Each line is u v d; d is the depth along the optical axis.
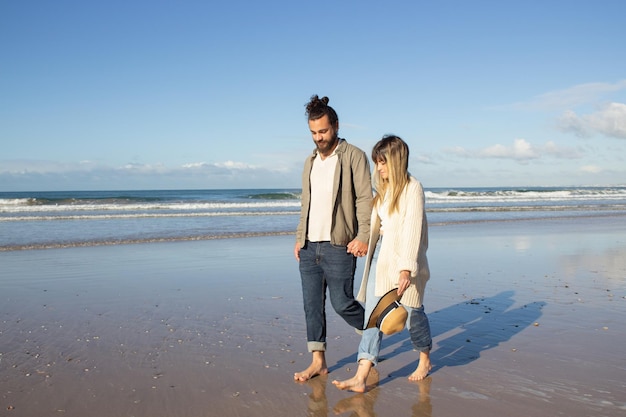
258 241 12.59
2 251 10.73
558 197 48.22
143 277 7.61
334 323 4.98
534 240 12.61
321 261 3.54
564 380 3.50
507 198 45.16
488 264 8.80
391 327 3.30
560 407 3.06
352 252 3.46
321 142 3.44
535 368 3.74
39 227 16.31
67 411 3.01
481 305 5.75
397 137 3.43
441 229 15.80
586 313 5.38
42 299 6.11
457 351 4.16
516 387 3.39
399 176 3.38
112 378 3.54
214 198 48.09
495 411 3.02
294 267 8.57
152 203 34.00
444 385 3.44
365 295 3.54
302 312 5.48
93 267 8.55
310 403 3.16
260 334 4.64
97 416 2.95
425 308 5.62
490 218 21.02
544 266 8.61
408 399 3.21
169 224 17.64
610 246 11.40
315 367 3.61
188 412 3.01
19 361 3.88
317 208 3.54
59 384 3.43
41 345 4.29
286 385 3.45
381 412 3.03
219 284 7.07
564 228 16.20
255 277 7.62
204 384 3.44
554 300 6.01
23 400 3.16
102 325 4.94
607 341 4.39
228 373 3.65
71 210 25.88
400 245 3.39
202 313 5.42
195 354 4.07
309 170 3.61
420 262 3.47
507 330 4.75
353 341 4.42
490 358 3.97
